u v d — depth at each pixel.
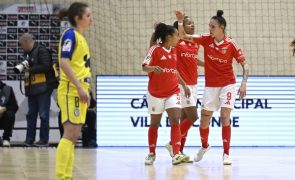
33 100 27.89
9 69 31.08
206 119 20.34
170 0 33.50
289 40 33.53
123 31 33.22
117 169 17.47
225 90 19.86
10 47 31.14
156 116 19.59
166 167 18.30
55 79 27.95
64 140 12.34
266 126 30.27
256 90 30.30
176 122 19.48
